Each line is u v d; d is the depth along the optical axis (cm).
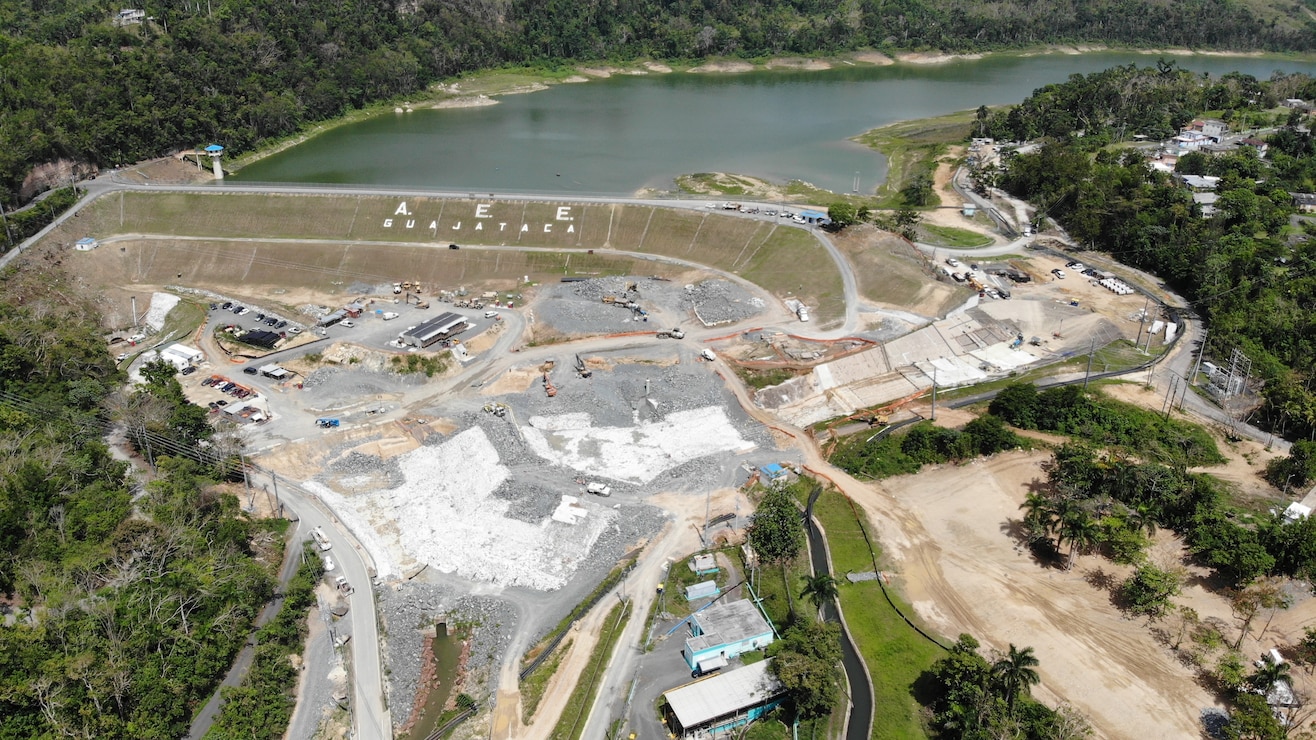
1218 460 14338
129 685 9631
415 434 15725
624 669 10662
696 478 14412
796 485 14175
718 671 10612
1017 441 14925
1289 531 11762
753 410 16375
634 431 15688
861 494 13988
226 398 16712
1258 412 15500
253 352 18275
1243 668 10300
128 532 11675
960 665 9769
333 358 18050
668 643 11069
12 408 13988
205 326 19500
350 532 13312
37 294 19738
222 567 11431
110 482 13125
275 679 10331
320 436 15550
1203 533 12150
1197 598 11606
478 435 15412
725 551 12712
